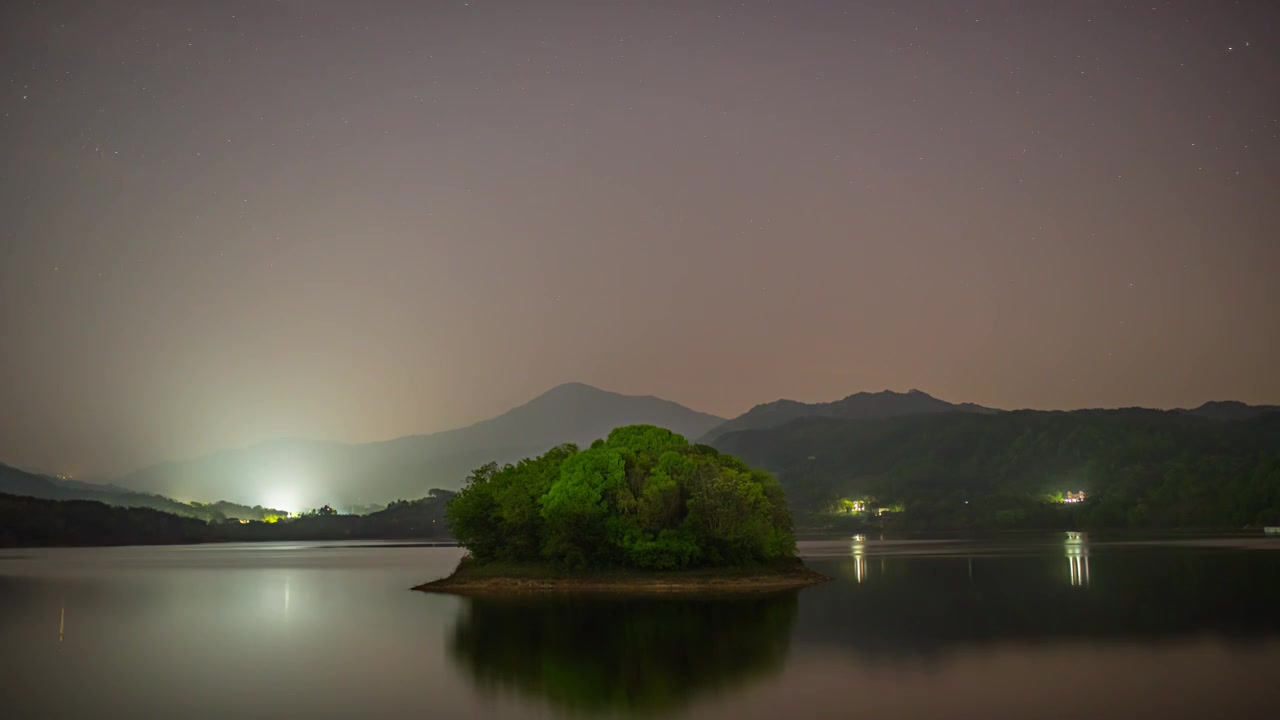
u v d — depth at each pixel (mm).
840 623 76812
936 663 58906
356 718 47375
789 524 122188
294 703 50844
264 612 93875
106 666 62594
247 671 60219
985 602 90688
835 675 55688
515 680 55844
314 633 77062
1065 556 168500
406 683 55562
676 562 108562
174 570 176875
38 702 51781
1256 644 63938
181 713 48906
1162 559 151250
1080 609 84000
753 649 64750
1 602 107312
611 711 47906
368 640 72500
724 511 108562
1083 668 56469
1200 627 71938
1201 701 47594
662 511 108062
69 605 103500
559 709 48625
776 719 45625
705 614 83125
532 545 115562
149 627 83000
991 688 51406
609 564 110250
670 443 124125
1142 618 77312
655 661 60812
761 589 105938
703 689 52562
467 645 68688
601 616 82625
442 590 112312
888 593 100875
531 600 97438
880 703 48438
